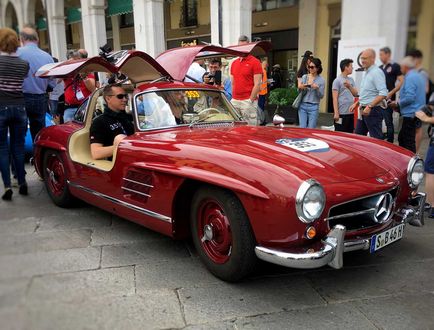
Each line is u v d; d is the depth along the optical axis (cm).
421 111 321
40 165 433
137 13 1070
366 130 511
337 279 257
